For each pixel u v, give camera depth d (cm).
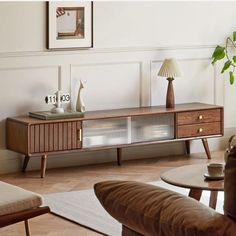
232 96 801
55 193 612
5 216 425
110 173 686
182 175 480
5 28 671
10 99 679
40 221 536
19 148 663
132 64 736
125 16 727
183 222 302
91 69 716
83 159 720
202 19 768
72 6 696
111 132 698
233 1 782
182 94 770
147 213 323
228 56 786
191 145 775
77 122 674
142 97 746
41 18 686
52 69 696
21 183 646
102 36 718
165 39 750
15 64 677
